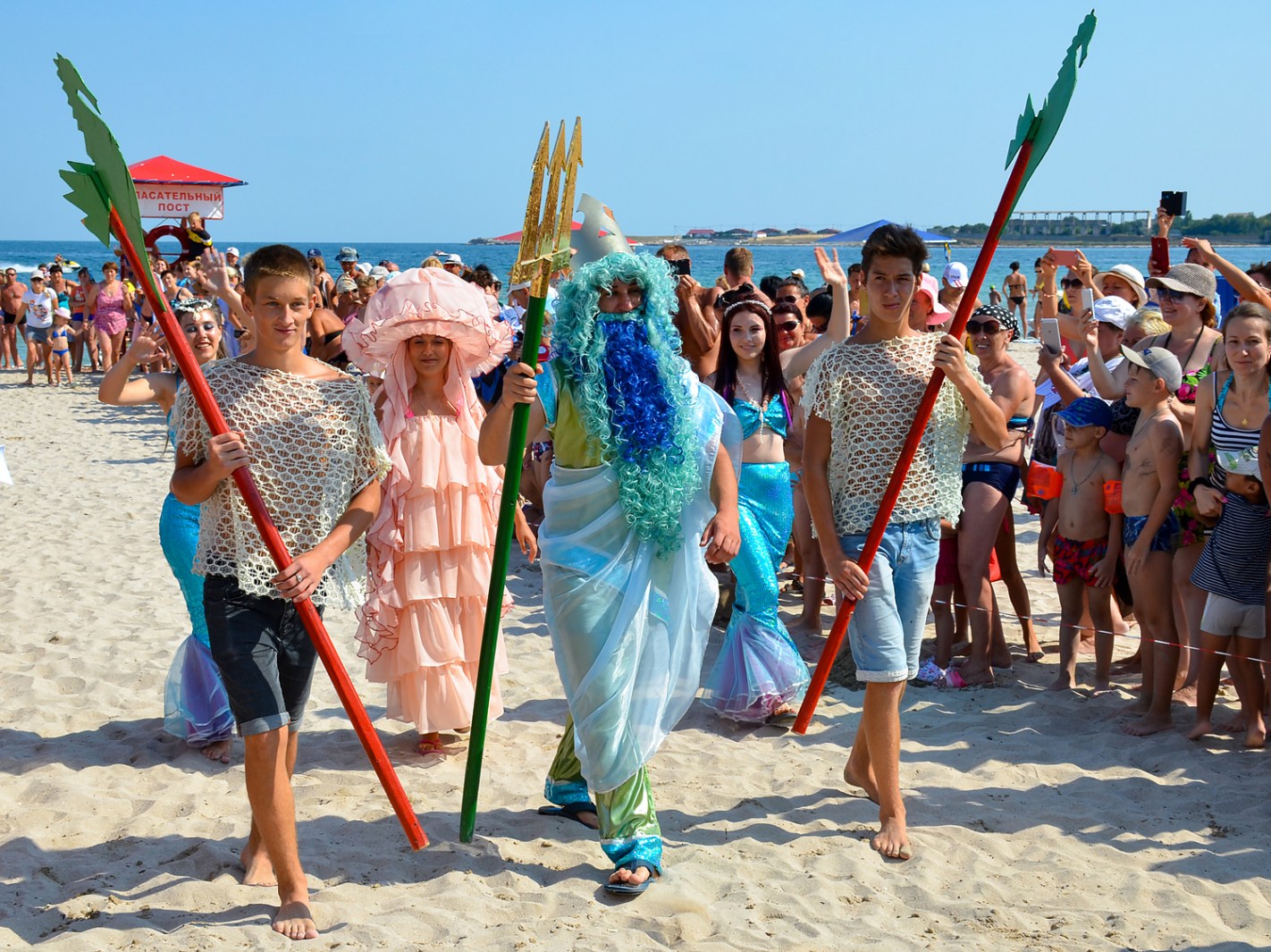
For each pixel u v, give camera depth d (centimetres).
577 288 383
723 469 397
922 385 413
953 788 470
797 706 552
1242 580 499
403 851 410
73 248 18212
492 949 343
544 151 357
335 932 352
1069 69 373
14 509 1025
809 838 424
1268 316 491
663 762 500
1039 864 406
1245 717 519
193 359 342
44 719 539
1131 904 378
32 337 1994
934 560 422
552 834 426
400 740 520
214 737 499
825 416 418
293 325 363
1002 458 604
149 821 432
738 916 364
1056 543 594
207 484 342
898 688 417
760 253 10500
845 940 351
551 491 387
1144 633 550
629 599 378
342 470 368
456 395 494
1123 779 478
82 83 326
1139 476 536
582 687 376
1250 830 430
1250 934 359
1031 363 1944
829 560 412
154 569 814
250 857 391
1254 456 493
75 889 380
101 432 1498
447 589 482
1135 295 748
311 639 364
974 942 351
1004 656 627
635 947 345
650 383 379
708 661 632
